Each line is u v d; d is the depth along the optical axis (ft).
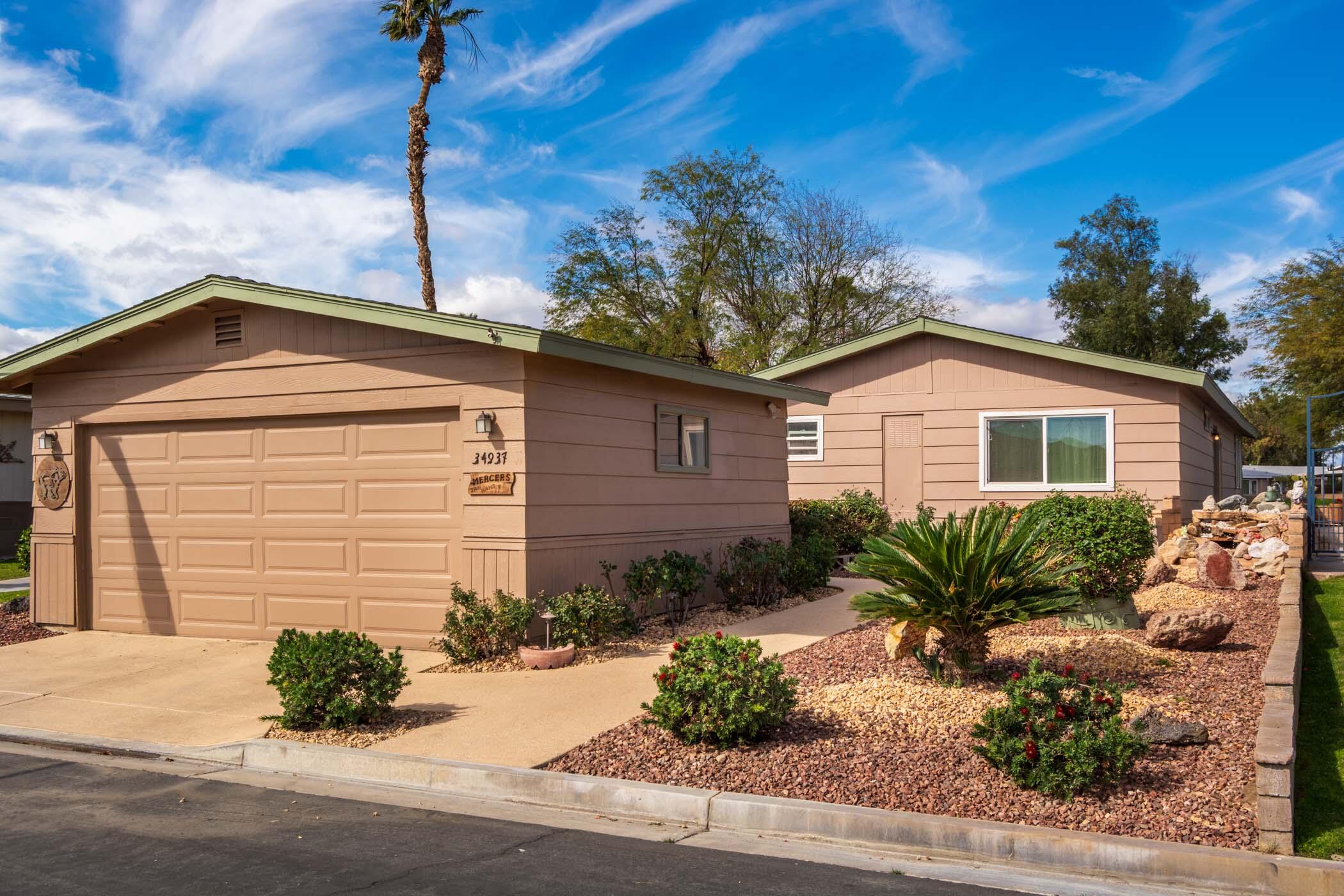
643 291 123.03
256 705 26.35
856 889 14.62
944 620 23.53
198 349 35.22
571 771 19.79
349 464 32.99
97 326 35.45
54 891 14.55
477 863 15.69
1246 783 17.40
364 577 32.65
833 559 44.27
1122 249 149.18
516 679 27.61
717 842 16.90
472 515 30.55
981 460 53.98
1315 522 46.37
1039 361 53.06
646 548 35.96
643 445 36.01
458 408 31.17
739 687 20.43
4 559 67.92
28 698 27.89
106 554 37.22
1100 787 17.47
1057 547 27.53
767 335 120.67
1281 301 102.12
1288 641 23.24
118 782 20.70
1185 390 52.16
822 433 57.67
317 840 16.87
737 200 120.37
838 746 20.08
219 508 35.19
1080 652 26.27
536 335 28.43
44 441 37.91
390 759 20.68
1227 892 14.61
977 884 14.90
